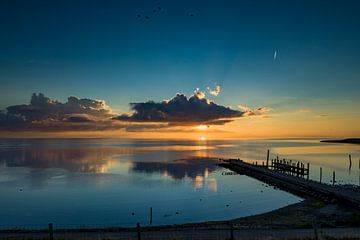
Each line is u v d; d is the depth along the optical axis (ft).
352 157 447.83
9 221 125.59
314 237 74.38
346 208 126.00
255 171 260.42
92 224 120.37
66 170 293.43
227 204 151.33
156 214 134.51
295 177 216.33
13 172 278.46
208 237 78.84
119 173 271.90
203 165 339.98
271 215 118.21
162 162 376.68
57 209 144.97
